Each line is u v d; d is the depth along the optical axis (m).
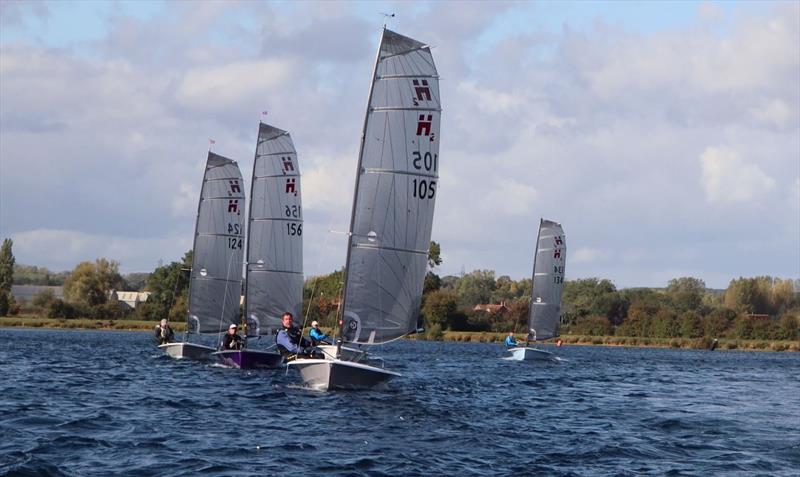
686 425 37.47
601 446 30.80
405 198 41.22
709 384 67.44
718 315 182.62
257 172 63.75
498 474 25.33
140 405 37.91
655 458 28.84
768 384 68.88
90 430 30.50
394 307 41.47
